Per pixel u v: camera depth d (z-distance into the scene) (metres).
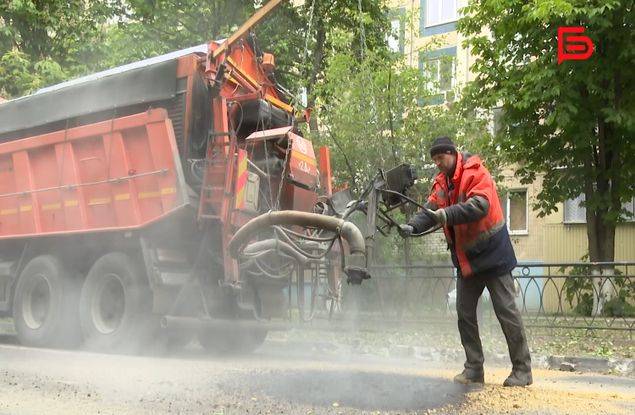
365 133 14.85
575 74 15.41
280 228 7.41
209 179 8.50
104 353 8.82
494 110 19.88
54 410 4.88
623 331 9.62
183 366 7.36
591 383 6.73
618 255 22.11
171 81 8.91
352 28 18.72
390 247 12.66
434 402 5.07
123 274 8.77
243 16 17.72
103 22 18.97
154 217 8.77
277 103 10.12
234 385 5.86
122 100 9.30
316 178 9.73
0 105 10.91
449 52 26.58
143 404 5.08
